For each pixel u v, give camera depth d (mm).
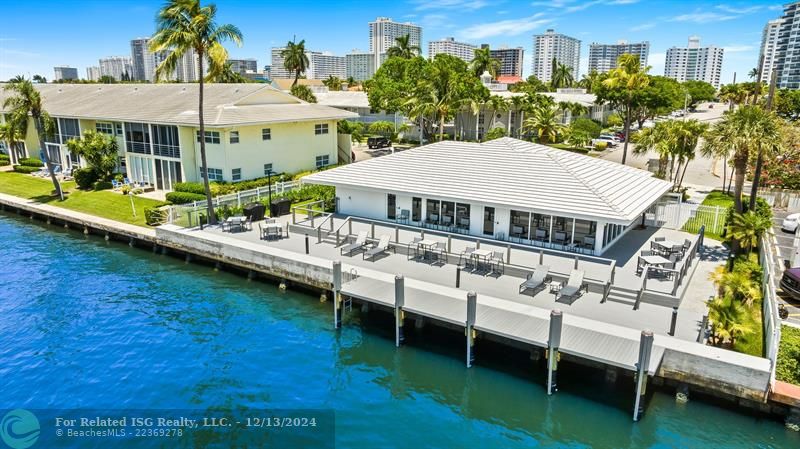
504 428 16844
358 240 28484
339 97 89875
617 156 63625
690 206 32031
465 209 29594
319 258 27094
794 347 17938
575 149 68750
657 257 24156
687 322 19656
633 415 16891
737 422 16547
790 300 22750
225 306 25656
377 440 16297
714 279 22266
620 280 23422
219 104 45844
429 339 22094
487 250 26469
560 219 26953
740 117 26703
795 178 41250
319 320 24109
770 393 16078
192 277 29484
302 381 19375
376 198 32844
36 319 24219
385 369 20109
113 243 35781
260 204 35219
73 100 57188
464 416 17438
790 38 155125
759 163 28641
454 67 71625
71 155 53656
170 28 30188
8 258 32656
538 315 20188
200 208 34406
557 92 98812
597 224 26031
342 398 18406
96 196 43938
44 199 43688
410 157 34125
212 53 30969
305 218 34875
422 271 25141
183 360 20750
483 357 20656
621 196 27469
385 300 21609
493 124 74250
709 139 28109
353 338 22391
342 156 56594
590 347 17672
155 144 45406
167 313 24906
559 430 16703
